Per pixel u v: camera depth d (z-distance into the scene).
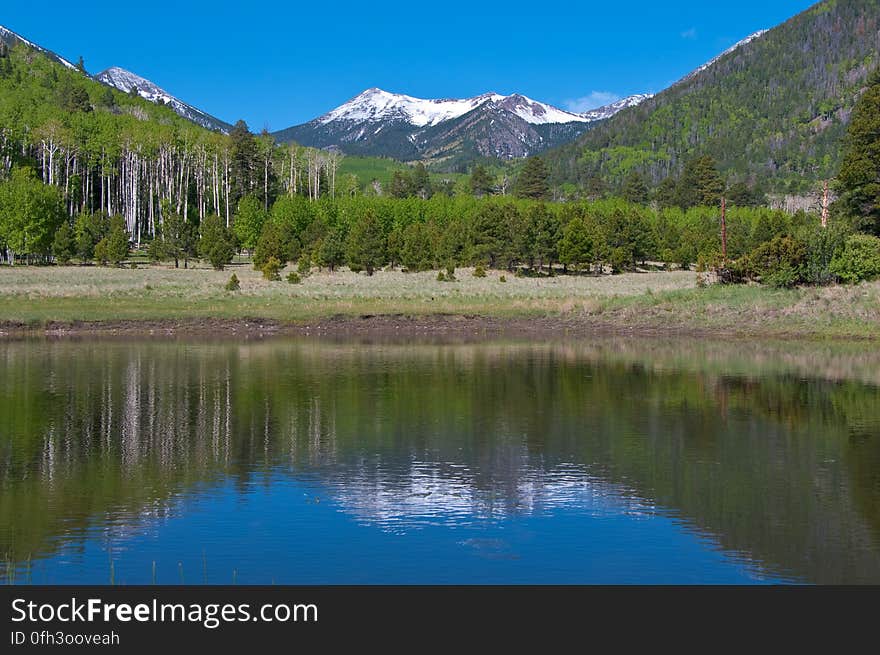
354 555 12.37
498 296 61.88
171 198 125.38
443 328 49.81
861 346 41.16
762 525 13.64
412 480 16.34
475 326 50.47
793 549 12.63
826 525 13.66
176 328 48.81
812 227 59.84
